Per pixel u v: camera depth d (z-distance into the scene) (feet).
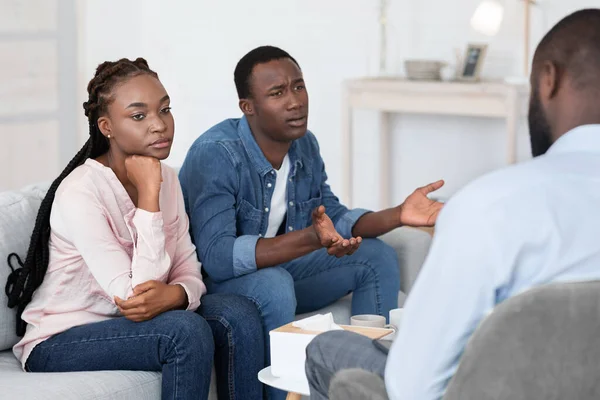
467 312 4.65
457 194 4.76
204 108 21.24
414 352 4.78
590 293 4.49
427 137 18.57
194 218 9.53
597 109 4.81
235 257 9.10
